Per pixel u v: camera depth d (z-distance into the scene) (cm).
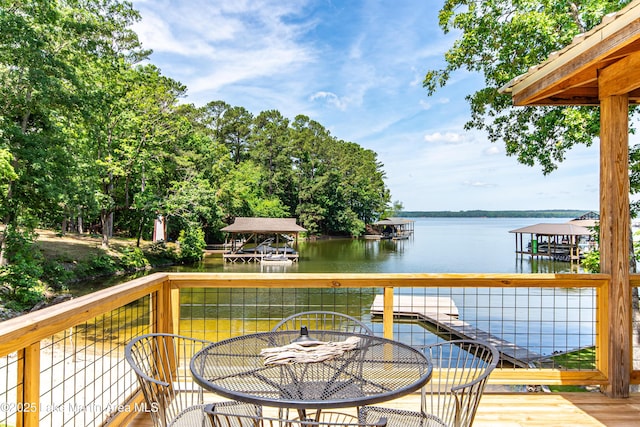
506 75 947
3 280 1434
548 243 3309
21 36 1355
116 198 2900
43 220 1848
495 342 886
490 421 294
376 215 6675
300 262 3069
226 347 245
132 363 199
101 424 257
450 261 3169
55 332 198
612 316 332
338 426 166
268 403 165
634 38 230
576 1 847
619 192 326
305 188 5594
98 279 2014
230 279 338
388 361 215
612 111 321
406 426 211
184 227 2947
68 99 1519
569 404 323
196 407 228
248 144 5744
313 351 222
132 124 2503
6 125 1373
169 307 341
